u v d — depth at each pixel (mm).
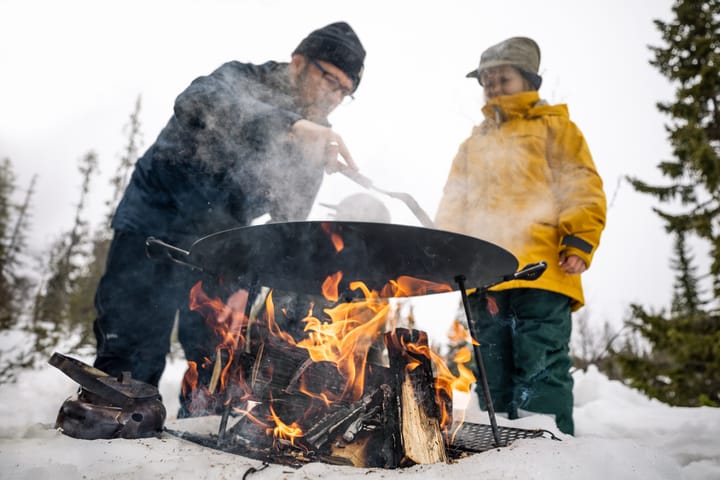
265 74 2117
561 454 1070
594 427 2217
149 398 1330
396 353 1327
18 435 1296
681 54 7715
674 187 7387
